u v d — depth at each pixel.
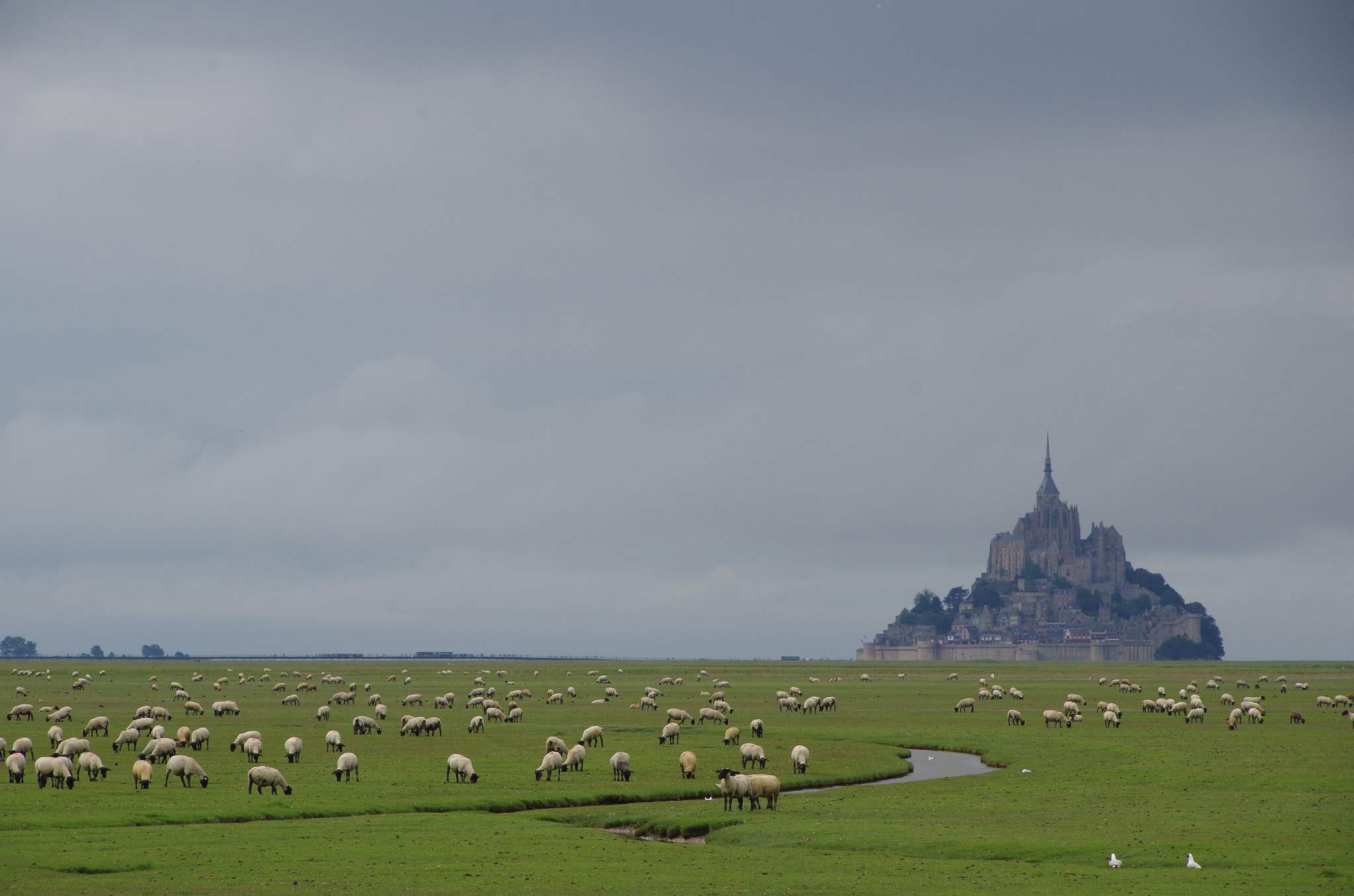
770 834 192.75
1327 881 155.00
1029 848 178.62
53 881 155.00
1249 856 171.38
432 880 157.38
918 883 156.75
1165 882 155.62
